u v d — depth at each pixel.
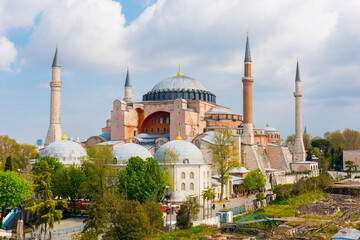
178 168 92.31
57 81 125.31
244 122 126.75
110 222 62.22
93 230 55.38
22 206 71.62
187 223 65.88
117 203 58.00
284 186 101.38
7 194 66.12
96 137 133.25
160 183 78.12
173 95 140.62
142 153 95.81
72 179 81.88
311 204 95.62
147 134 135.62
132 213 54.84
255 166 123.50
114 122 133.38
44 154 98.75
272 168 150.25
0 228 65.88
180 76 148.50
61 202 60.62
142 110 138.75
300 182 111.06
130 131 134.25
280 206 90.75
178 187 92.00
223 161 102.69
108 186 80.44
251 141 125.31
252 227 69.75
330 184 130.38
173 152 94.69
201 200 92.12
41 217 57.00
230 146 111.56
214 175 110.25
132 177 75.25
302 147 161.38
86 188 75.50
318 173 157.62
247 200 95.88
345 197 111.88
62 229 65.62
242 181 114.62
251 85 127.12
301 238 61.25
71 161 97.69
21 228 57.38
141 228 54.28
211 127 135.62
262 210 84.19
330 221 73.06
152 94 144.88
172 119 126.81
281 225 68.75
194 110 134.00
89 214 54.97
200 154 98.75
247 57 127.75
